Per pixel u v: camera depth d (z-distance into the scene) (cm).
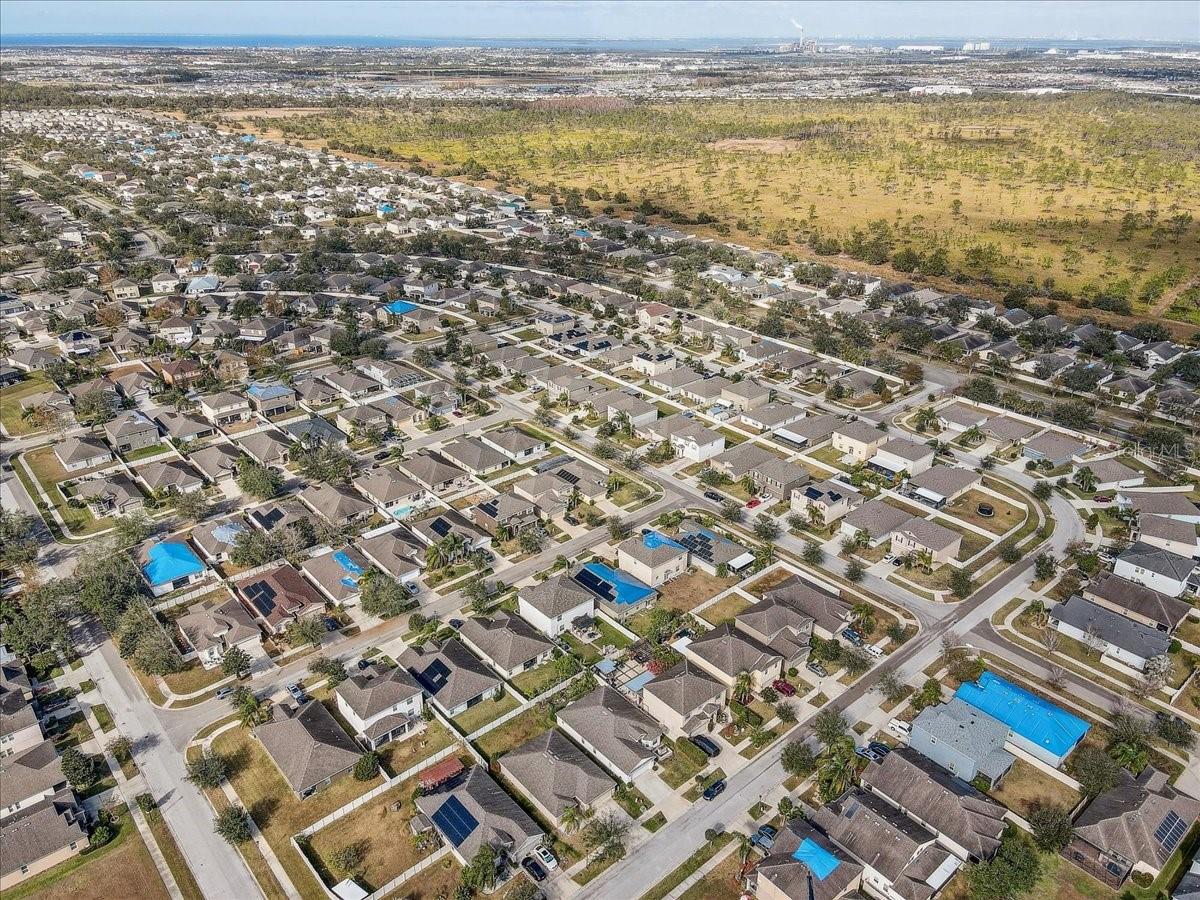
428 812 7306
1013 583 10919
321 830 7319
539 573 10962
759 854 7094
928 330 18812
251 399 15488
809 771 7875
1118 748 8012
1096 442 14600
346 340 17988
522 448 13888
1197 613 10306
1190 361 16812
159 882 6862
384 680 8569
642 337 19462
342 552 11062
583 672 9175
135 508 12344
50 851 6962
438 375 17300
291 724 8150
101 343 18500
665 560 10738
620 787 7725
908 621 10181
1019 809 7625
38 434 14575
